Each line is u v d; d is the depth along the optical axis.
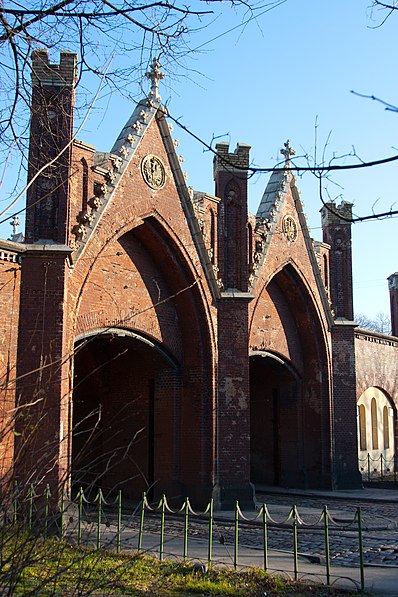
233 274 22.45
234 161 22.97
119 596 9.27
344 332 28.67
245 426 21.48
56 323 15.95
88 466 6.67
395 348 36.16
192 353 21.61
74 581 7.47
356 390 30.84
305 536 16.48
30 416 5.91
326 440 27.33
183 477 21.16
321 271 28.39
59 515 6.29
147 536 15.38
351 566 12.82
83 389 24.72
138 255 20.64
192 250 21.34
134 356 23.11
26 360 15.67
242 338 22.00
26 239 16.36
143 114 20.25
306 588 10.54
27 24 7.45
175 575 10.89
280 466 28.06
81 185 18.11
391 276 39.78
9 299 15.95
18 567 5.73
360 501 23.91
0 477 5.90
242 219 22.72
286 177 26.72
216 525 17.94
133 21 7.48
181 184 21.20
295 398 28.00
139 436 22.77
